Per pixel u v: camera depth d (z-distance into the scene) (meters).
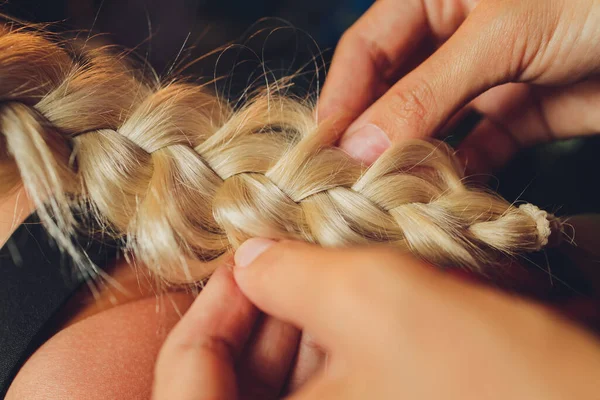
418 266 0.42
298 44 1.46
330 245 0.52
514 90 0.89
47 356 0.57
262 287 0.46
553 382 0.33
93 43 0.82
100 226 0.59
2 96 0.50
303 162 0.56
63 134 0.53
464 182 0.66
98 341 0.58
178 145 0.55
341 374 0.40
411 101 0.65
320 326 0.42
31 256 0.60
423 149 0.60
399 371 0.36
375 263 0.42
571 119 0.90
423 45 0.95
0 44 0.53
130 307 0.62
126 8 1.42
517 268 0.59
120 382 0.55
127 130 0.56
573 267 0.65
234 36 1.49
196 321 0.51
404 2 0.87
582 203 1.00
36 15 1.11
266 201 0.53
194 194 0.54
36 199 0.51
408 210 0.54
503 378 0.34
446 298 0.39
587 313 0.61
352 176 0.57
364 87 0.87
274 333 0.57
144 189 0.54
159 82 0.69
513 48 0.66
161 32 1.45
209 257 0.56
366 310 0.39
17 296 0.58
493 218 0.57
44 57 0.55
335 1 1.60
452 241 0.53
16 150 0.49
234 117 0.61
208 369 0.46
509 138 0.94
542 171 1.04
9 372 0.56
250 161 0.56
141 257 0.55
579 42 0.65
